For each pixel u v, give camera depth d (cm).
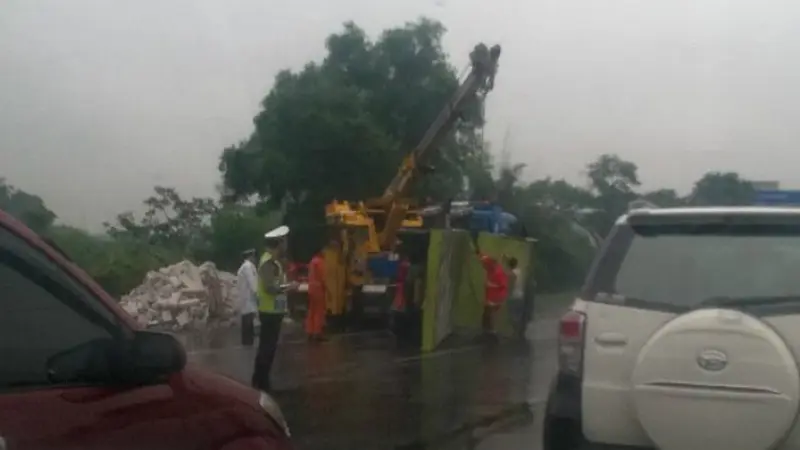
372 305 2088
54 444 350
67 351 373
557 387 597
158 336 379
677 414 551
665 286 586
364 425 999
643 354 560
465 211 2238
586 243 3125
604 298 593
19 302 371
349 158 3153
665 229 602
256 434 412
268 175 3136
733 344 544
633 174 3111
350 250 2131
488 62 2136
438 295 1706
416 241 2075
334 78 3328
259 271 1202
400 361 1548
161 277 2156
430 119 3425
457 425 1009
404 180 2188
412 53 3412
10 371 359
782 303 566
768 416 539
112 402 369
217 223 3050
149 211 2970
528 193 3284
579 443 589
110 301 399
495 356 1630
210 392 406
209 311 2153
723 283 579
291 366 1466
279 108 3183
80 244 2394
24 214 2305
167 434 382
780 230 587
